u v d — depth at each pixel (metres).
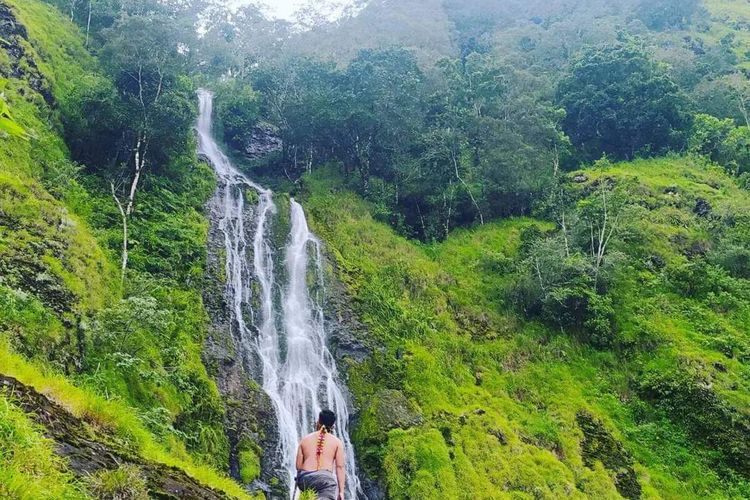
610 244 33.22
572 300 30.16
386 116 39.81
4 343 11.99
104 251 23.06
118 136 30.22
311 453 7.67
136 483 6.13
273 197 37.56
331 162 43.38
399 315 28.91
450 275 33.50
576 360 28.66
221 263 28.83
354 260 32.78
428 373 26.03
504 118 43.28
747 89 51.22
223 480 11.35
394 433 22.64
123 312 18.05
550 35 68.81
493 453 22.48
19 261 17.19
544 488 21.47
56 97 30.00
